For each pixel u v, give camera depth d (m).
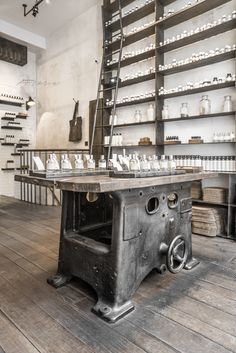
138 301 1.74
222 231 3.36
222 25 3.37
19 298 1.76
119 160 2.45
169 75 4.21
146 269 1.87
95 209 2.31
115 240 1.62
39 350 1.27
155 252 1.97
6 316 1.55
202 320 1.52
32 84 7.43
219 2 3.50
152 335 1.39
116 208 1.63
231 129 3.61
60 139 6.69
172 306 1.67
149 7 4.28
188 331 1.42
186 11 3.71
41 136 7.30
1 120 6.80
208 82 3.55
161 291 1.87
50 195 5.41
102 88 5.23
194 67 3.86
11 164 6.91
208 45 3.75
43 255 2.58
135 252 1.74
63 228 2.03
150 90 4.57
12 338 1.36
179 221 2.24
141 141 4.39
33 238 3.13
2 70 6.79
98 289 1.70
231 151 3.61
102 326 1.46
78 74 6.09
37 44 6.85
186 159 3.77
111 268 1.62
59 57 6.63
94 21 5.64
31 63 7.39
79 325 1.47
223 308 1.65
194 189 3.63
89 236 2.24
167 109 4.12
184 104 3.95
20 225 3.75
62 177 1.87
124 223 1.62
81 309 1.64
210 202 3.41
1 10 5.77
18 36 6.46
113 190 1.45
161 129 4.25
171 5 4.18
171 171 2.20
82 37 5.96
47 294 1.82
